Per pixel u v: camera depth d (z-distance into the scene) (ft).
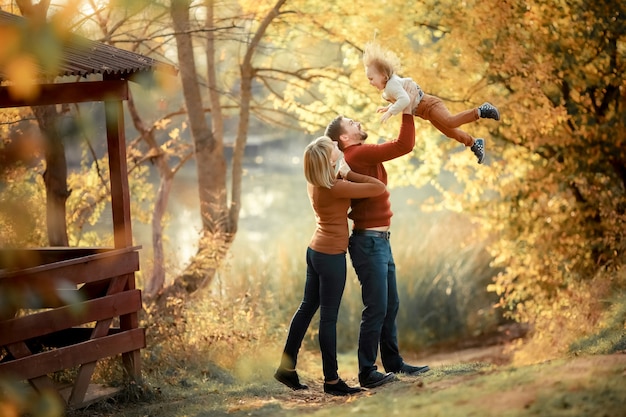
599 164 36.58
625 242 34.17
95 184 36.01
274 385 25.94
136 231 56.13
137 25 34.37
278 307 41.55
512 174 40.01
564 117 34.63
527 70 34.50
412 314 47.91
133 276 23.31
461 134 22.03
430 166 38.91
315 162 20.12
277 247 47.52
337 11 37.47
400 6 37.17
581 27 34.71
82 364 21.36
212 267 35.83
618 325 25.64
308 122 39.70
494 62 35.47
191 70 37.06
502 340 46.19
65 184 29.66
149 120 39.86
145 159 38.22
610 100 36.29
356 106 39.50
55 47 5.72
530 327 47.37
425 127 37.78
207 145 37.93
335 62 40.22
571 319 31.68
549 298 37.50
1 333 19.26
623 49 36.19
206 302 33.35
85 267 21.57
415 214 57.47
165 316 30.60
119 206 23.06
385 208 21.29
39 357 20.08
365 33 37.14
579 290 33.63
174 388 25.04
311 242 21.13
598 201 36.58
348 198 20.70
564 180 37.01
